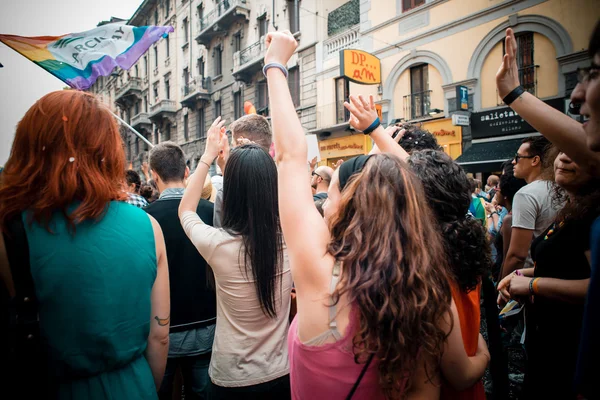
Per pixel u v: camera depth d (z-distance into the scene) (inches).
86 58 155.3
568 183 55.9
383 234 33.0
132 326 42.4
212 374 61.3
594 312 27.9
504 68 50.7
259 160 60.6
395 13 438.9
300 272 35.5
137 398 42.3
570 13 305.4
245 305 59.5
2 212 37.9
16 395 37.3
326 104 529.0
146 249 44.3
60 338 38.5
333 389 33.7
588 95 31.8
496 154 339.3
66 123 40.5
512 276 67.4
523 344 74.5
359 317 32.3
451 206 45.1
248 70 649.0
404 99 439.5
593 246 28.9
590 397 27.5
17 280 37.6
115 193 43.8
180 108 903.7
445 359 38.3
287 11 589.0
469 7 372.2
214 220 83.5
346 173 46.2
